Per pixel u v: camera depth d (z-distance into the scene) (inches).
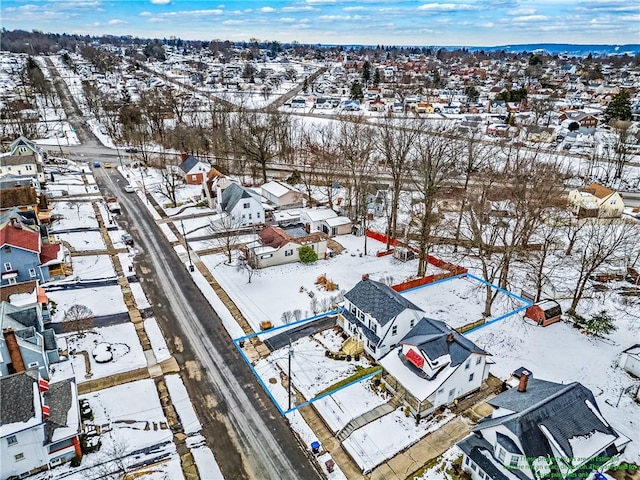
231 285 2078.0
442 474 1189.1
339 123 5275.6
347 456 1244.5
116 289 2026.3
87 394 1428.4
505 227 2066.9
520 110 6476.4
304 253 2237.9
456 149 3019.2
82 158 4052.7
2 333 1336.1
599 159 4227.4
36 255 1994.3
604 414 1365.7
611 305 1940.2
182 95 6437.0
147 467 1194.0
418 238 2386.8
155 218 2822.3
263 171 3496.6
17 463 1134.4
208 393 1456.7
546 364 1584.6
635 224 2684.5
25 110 5526.6
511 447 1072.8
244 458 1238.3
